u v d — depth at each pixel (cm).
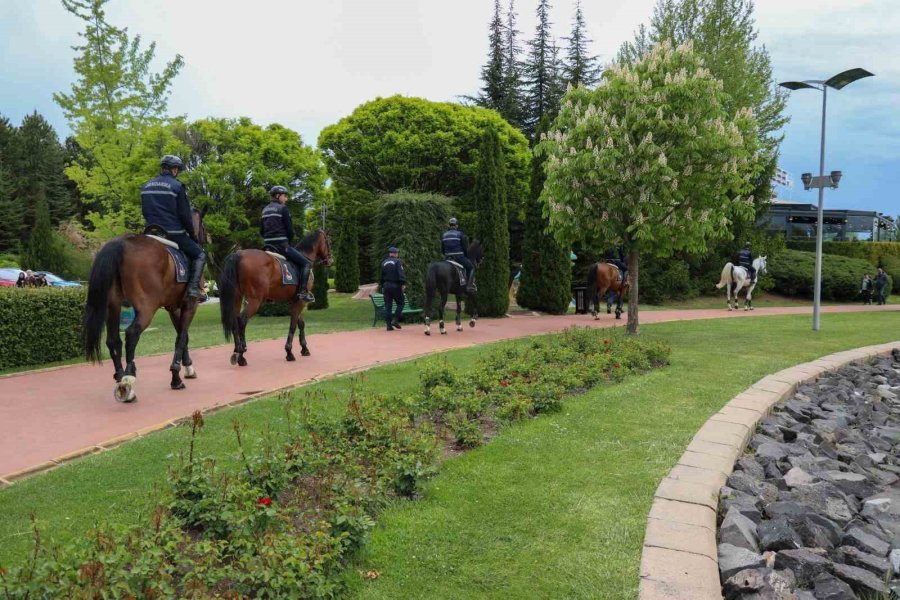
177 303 822
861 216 4097
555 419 674
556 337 1268
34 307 1055
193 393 804
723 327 1680
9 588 261
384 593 331
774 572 357
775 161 3134
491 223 2017
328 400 738
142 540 312
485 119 2997
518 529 405
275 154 2328
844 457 648
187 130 2325
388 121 2931
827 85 1598
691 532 393
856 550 416
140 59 2375
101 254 699
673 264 2919
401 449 509
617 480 491
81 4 2253
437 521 416
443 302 1508
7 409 722
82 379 907
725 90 2930
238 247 2348
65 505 422
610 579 340
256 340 1341
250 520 356
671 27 3134
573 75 4238
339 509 376
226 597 289
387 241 1864
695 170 1273
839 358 1143
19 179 5303
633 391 815
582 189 1289
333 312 2305
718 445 579
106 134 2336
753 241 3122
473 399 682
